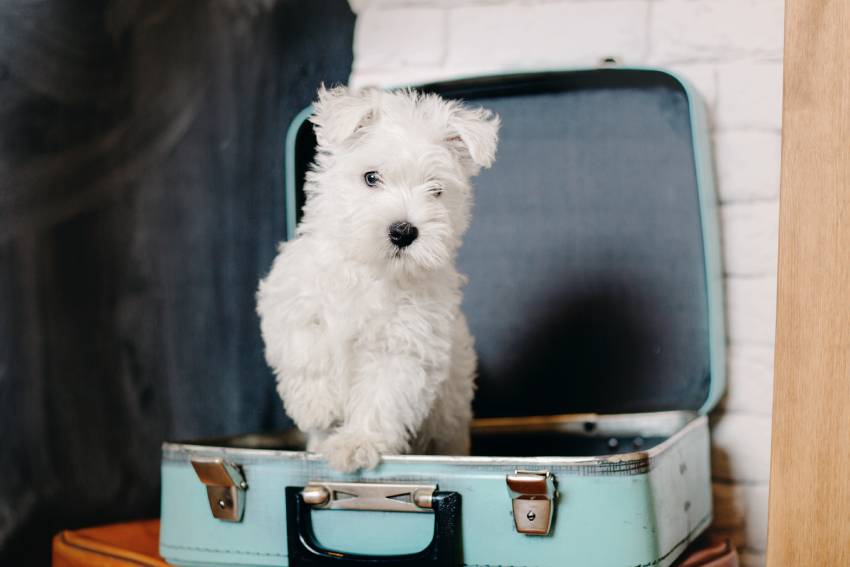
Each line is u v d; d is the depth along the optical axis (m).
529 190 1.58
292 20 1.60
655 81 1.50
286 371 1.21
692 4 1.60
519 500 1.03
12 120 1.27
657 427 1.49
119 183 1.42
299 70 1.60
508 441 1.58
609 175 1.53
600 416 1.53
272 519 1.13
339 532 1.10
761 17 1.57
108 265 1.40
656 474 1.07
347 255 1.15
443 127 1.24
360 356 1.19
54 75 1.32
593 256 1.55
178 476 1.19
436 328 1.19
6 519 1.27
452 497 1.05
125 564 1.22
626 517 1.02
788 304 0.85
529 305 1.58
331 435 1.19
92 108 1.38
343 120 1.16
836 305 0.83
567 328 1.56
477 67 1.71
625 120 1.52
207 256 1.53
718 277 1.54
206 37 1.52
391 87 1.58
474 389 1.54
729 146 1.58
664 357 1.51
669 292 1.50
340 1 1.66
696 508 1.29
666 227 1.50
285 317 1.19
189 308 1.51
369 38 1.75
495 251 1.60
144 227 1.46
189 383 1.51
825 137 0.83
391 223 1.11
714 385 1.47
